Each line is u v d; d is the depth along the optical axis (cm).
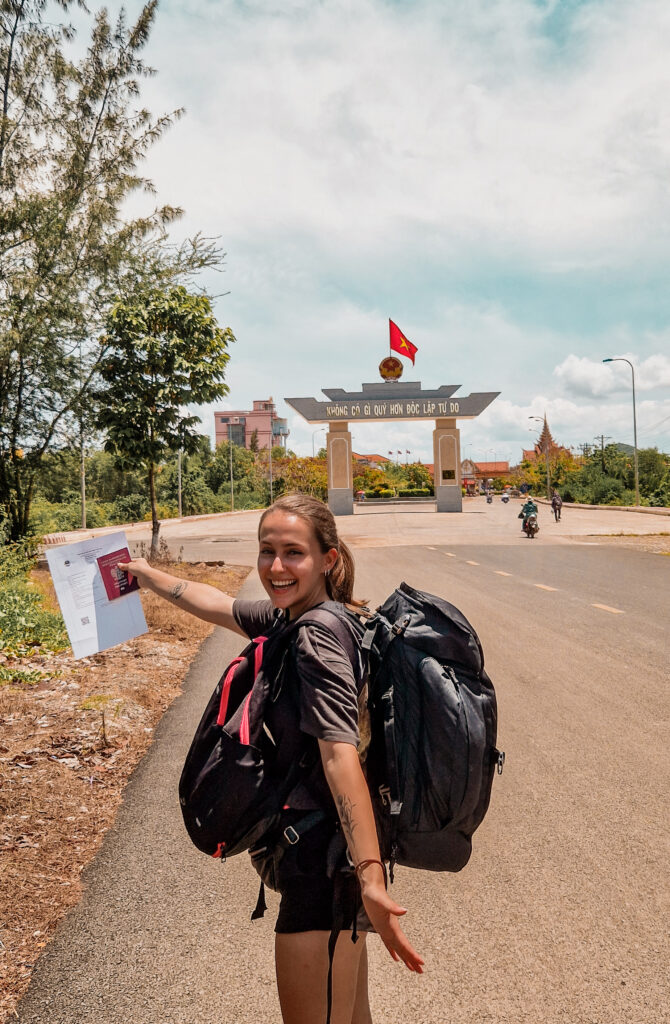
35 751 481
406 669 170
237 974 263
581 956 271
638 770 457
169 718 569
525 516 2756
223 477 7694
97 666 732
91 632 215
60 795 411
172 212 1667
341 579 195
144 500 5538
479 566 1712
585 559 1845
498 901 312
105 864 343
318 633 165
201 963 270
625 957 270
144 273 1655
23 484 1711
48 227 1555
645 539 2494
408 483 10188
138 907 308
